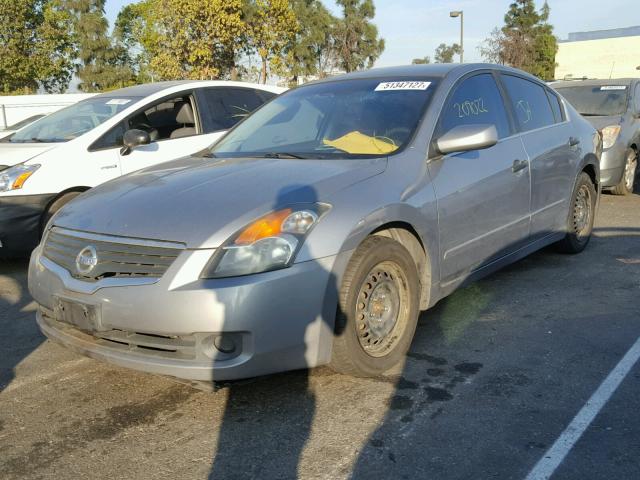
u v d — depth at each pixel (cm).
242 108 747
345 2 4647
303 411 307
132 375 359
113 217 323
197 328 282
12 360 388
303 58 4666
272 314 287
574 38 5278
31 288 347
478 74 452
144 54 5566
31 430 302
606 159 846
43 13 4116
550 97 534
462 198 382
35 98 1395
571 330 397
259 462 266
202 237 292
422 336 396
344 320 309
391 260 331
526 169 450
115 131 635
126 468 266
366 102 419
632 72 4606
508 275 515
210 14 3341
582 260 552
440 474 252
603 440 271
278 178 335
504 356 362
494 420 292
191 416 309
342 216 310
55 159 591
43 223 582
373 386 330
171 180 359
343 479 251
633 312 423
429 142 379
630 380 326
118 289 295
